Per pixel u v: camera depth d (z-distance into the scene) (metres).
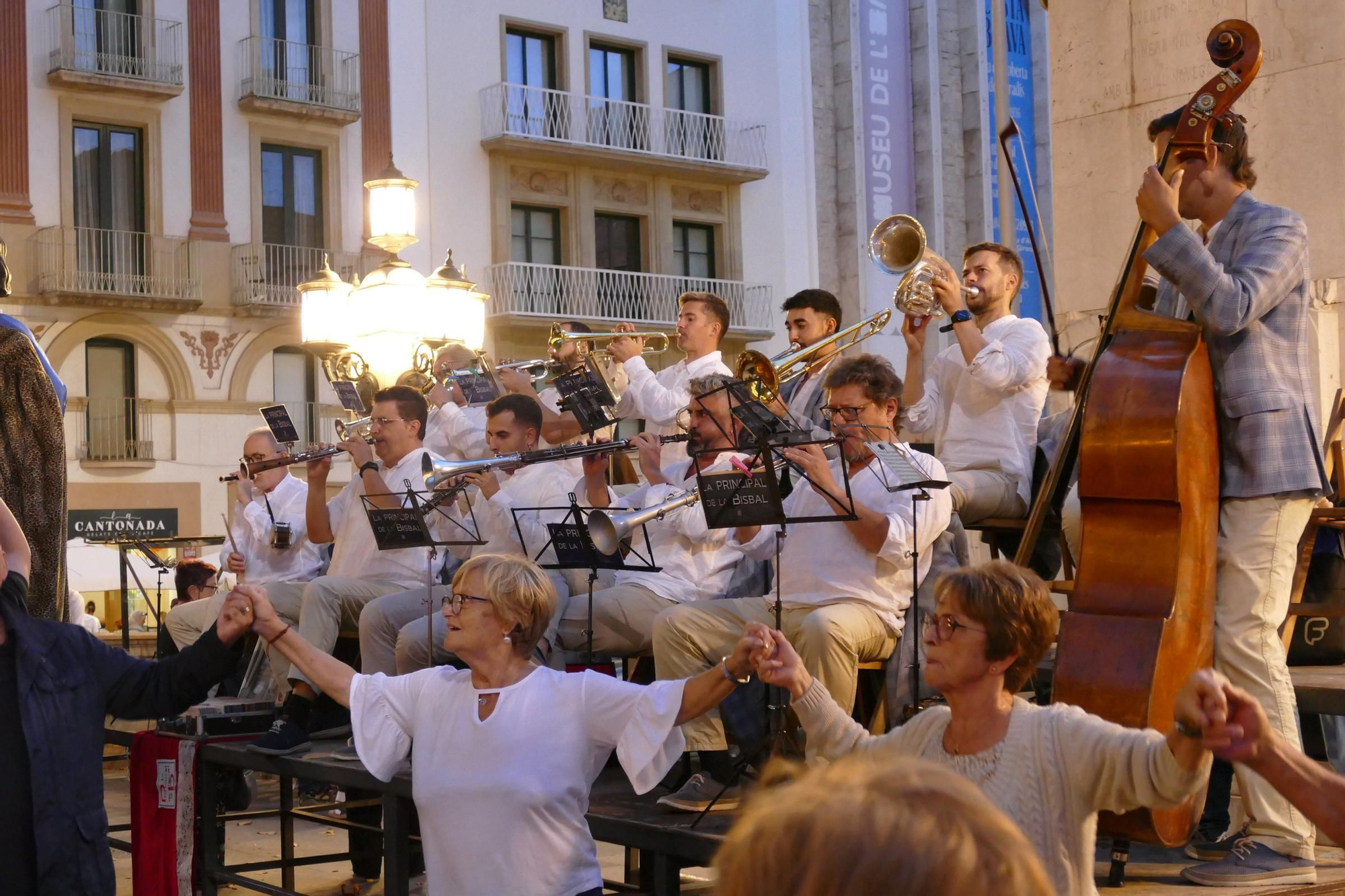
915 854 0.95
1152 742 2.42
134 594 13.94
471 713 3.54
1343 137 5.42
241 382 21.41
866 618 4.14
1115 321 3.62
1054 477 3.94
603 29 24.12
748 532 4.61
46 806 3.48
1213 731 2.06
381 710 3.69
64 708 3.56
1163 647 3.26
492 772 3.43
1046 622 2.68
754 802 1.03
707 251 25.38
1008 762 2.61
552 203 23.62
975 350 5.08
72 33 20.02
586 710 3.47
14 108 19.64
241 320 21.39
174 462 20.91
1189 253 3.45
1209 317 3.46
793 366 5.87
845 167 25.92
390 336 8.17
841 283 26.06
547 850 3.41
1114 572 3.39
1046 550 5.30
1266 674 3.46
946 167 26.06
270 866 5.88
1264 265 3.50
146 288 20.55
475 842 3.43
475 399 7.11
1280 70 5.60
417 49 22.58
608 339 6.96
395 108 22.39
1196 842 3.78
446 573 6.01
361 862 6.29
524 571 3.60
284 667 6.05
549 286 23.27
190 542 7.44
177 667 3.64
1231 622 3.51
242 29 21.39
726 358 25.11
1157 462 3.34
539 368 7.24
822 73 26.12
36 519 4.33
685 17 24.88
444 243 22.64
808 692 2.94
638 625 4.89
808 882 0.95
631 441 5.11
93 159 20.42
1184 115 3.70
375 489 5.87
